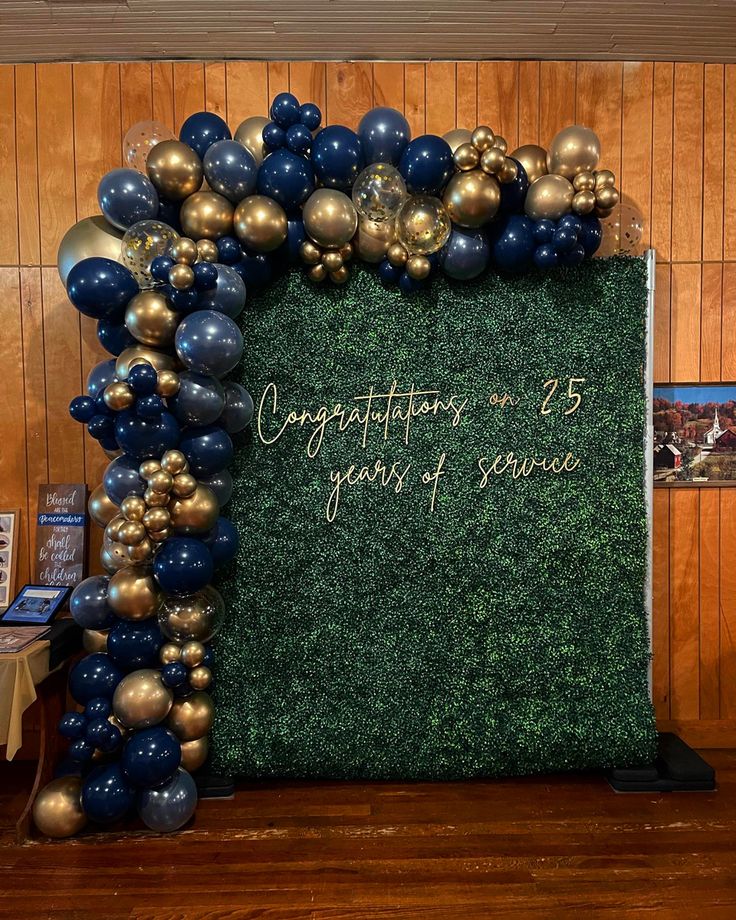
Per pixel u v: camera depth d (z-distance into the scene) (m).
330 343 2.77
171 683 2.41
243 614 2.80
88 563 3.05
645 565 2.84
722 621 3.14
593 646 2.82
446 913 2.08
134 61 3.00
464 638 2.81
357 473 2.79
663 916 2.06
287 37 2.82
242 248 2.56
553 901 2.12
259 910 2.10
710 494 3.11
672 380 3.12
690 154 3.07
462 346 2.78
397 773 2.78
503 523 2.81
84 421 2.37
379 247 2.63
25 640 2.53
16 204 3.02
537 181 2.58
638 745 2.77
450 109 3.03
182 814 2.45
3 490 3.07
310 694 2.79
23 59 2.97
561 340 2.79
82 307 2.36
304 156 2.53
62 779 2.53
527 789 2.78
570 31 2.79
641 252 3.08
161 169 2.45
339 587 2.80
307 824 2.53
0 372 3.05
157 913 2.09
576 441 2.80
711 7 2.61
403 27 2.75
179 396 2.38
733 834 2.46
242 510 2.79
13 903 2.13
